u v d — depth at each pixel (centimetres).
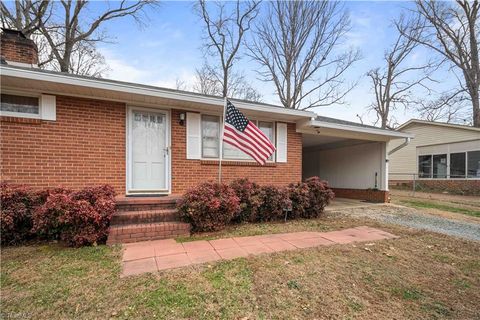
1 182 426
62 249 380
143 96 536
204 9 1709
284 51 1861
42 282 274
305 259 355
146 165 593
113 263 328
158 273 299
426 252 401
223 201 495
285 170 757
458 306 246
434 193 1356
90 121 533
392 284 289
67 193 430
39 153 489
